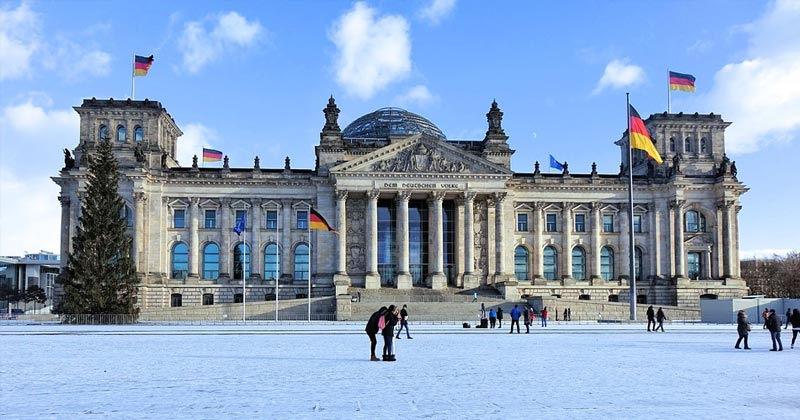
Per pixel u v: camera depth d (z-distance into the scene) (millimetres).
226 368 45438
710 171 167250
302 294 155375
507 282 145250
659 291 161875
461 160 151500
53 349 61688
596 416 28062
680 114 167000
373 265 149250
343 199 150000
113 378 40031
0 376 41062
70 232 150375
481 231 157750
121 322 115188
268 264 157500
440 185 150500
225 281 154625
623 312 136000
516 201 162125
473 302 136750
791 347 65688
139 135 155875
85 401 31812
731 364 48500
